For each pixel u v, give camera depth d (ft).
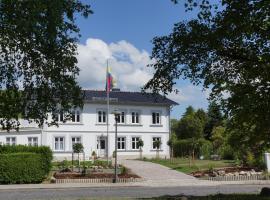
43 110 47.11
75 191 94.27
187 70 53.21
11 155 114.01
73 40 45.16
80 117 208.44
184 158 204.13
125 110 219.00
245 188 99.14
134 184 111.14
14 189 100.27
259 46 47.60
